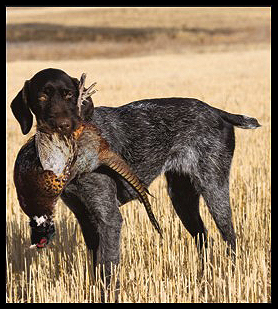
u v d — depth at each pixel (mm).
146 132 7867
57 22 79688
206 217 9734
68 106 6488
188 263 7902
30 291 7500
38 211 6461
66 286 7648
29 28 73938
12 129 17750
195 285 7137
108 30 72688
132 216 9508
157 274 7570
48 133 6316
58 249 8641
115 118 7734
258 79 30422
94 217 7211
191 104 8281
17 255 8695
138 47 64312
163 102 8180
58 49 62531
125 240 8875
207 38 68438
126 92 25312
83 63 45031
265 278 7348
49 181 6281
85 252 8617
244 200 10367
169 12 90188
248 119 8609
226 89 26156
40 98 6492
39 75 6586
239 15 86125
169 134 8039
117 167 6934
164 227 9062
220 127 8336
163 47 64250
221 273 7926
